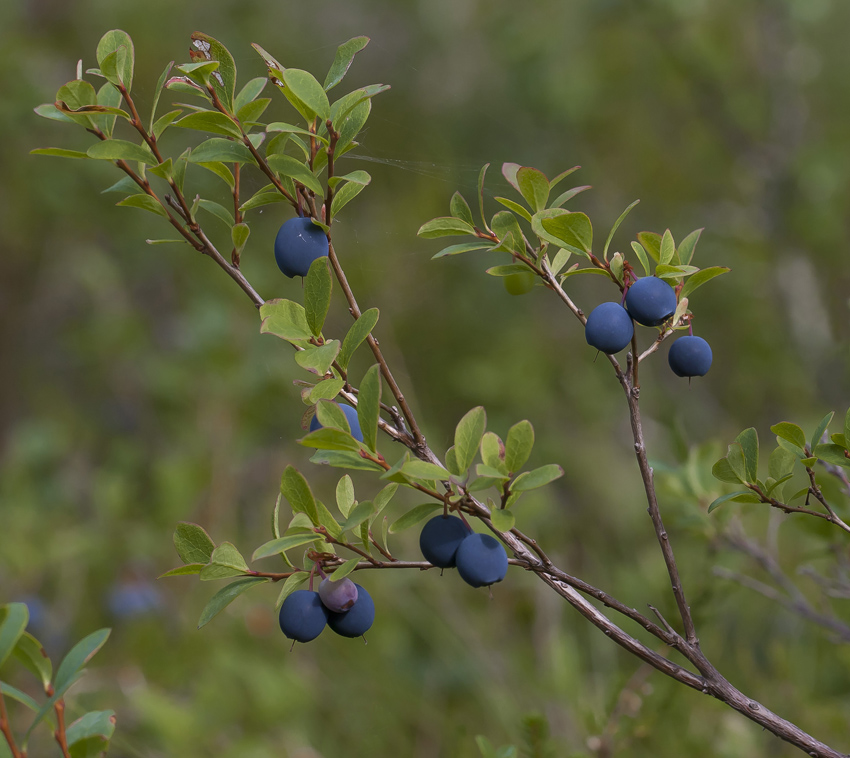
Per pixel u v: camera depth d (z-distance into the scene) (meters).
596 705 3.18
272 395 5.73
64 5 7.37
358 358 5.96
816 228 6.51
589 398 6.30
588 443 5.77
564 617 4.08
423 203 7.06
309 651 4.19
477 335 6.86
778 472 1.54
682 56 7.16
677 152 7.68
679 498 2.92
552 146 7.87
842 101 7.54
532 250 1.66
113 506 4.87
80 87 1.48
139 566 4.61
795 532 3.69
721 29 7.27
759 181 6.97
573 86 7.56
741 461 1.54
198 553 1.42
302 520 1.39
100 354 6.78
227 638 4.25
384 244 6.89
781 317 6.54
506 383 6.42
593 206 7.50
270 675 3.83
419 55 8.73
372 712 3.76
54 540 4.64
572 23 7.92
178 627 4.33
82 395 7.04
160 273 7.18
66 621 4.34
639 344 6.63
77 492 5.74
